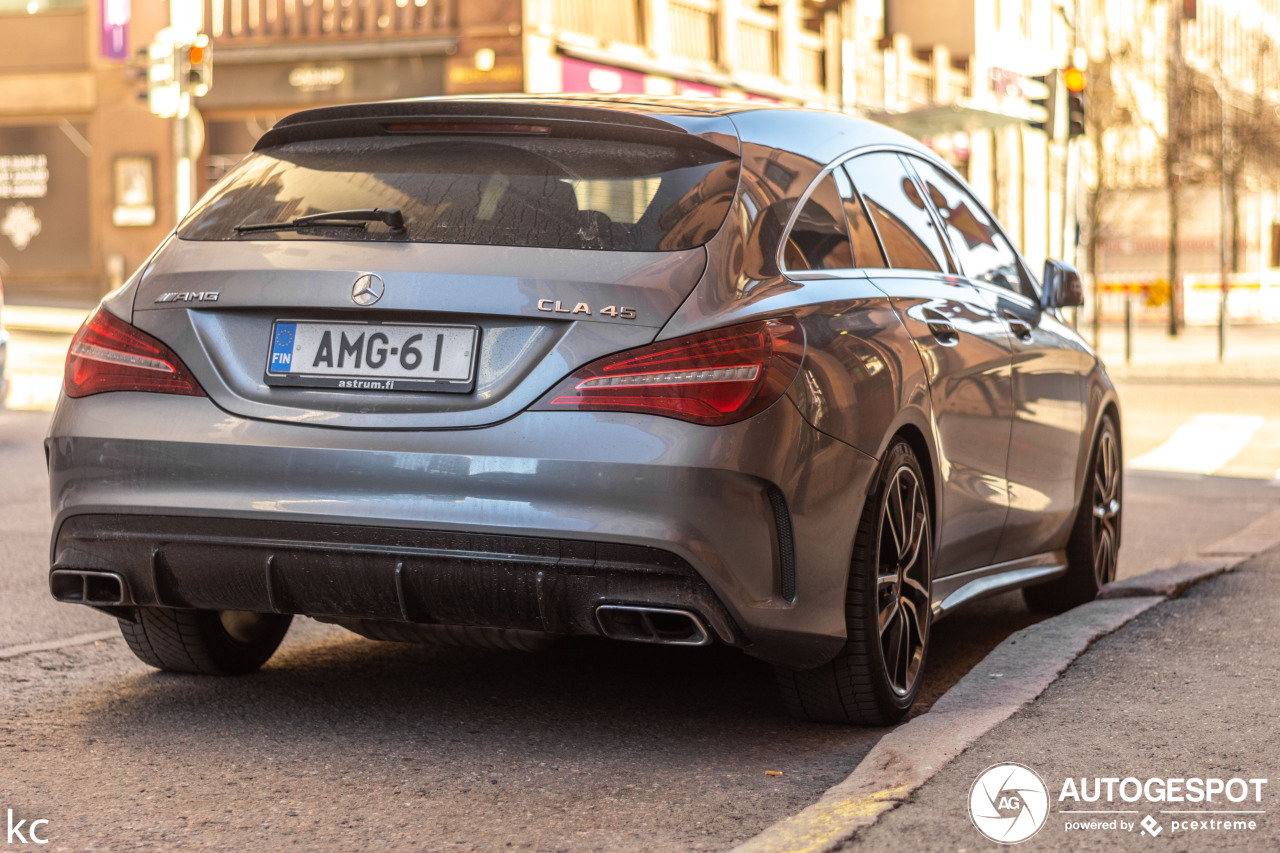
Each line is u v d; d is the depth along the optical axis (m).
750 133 4.11
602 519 3.47
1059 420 5.57
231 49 24.31
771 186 4.01
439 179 3.93
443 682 4.65
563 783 3.64
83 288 26.25
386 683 4.62
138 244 25.98
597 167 3.90
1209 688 4.32
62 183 26.30
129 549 3.79
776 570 3.65
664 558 3.47
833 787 3.45
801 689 4.07
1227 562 6.66
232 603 3.79
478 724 4.17
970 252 5.34
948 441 4.51
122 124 25.91
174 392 3.79
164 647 4.55
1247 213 42.81
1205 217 42.22
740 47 27.70
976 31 37.06
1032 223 40.59
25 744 3.93
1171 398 18.44
